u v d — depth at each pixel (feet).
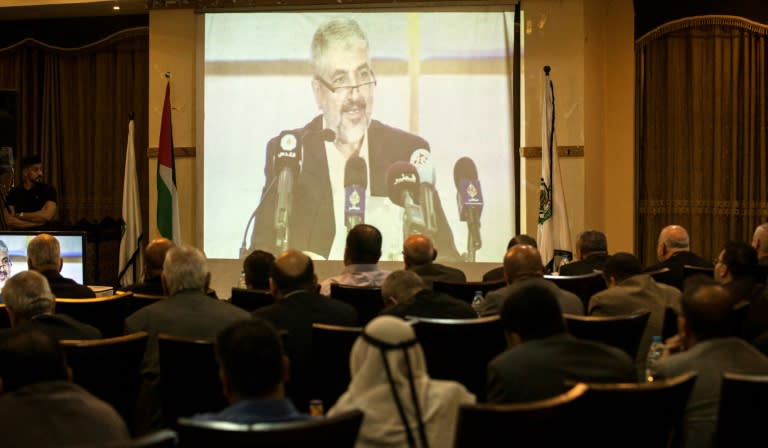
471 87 28.50
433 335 11.71
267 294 14.93
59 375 7.78
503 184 28.37
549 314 9.21
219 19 29.07
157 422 11.97
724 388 8.29
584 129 27.89
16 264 20.97
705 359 9.29
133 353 11.15
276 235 28.94
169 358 11.04
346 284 16.72
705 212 29.12
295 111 28.99
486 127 28.45
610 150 29.55
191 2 28.96
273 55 28.99
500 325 11.68
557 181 26.04
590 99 28.37
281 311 12.26
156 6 29.14
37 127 32.58
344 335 11.38
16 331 11.30
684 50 29.09
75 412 7.46
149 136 29.27
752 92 28.73
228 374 7.38
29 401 7.41
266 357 7.30
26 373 7.62
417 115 28.63
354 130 28.76
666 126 29.30
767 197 28.76
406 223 28.58
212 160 29.09
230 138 29.07
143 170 31.94
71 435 7.35
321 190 28.86
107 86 32.27
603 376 8.77
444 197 28.53
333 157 28.84
